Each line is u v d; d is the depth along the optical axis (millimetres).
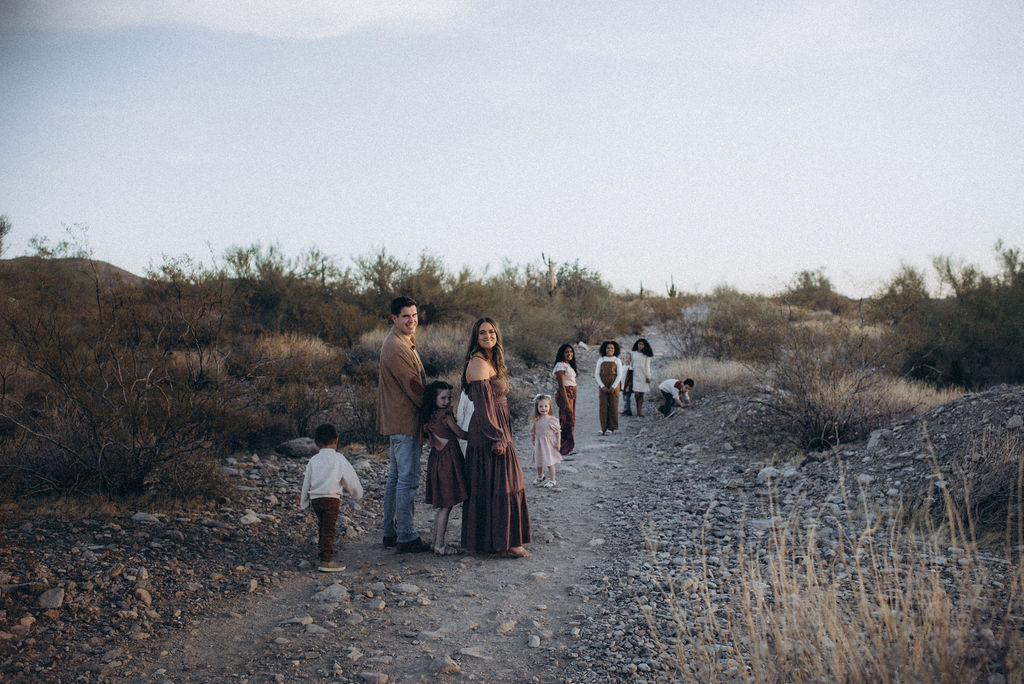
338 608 4016
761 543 4855
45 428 5828
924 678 2119
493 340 5289
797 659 2385
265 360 8750
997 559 3939
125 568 4266
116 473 5570
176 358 6555
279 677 3115
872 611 2934
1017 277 12789
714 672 2697
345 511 6145
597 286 32531
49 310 6230
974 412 6062
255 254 17750
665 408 11406
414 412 5230
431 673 3195
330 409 9492
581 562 4957
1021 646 2234
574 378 9078
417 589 4367
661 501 6551
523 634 3674
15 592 3721
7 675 3027
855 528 4918
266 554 4957
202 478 5980
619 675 3078
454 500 5113
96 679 3062
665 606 3865
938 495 5035
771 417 8516
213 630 3674
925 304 13039
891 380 9039
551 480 7609
